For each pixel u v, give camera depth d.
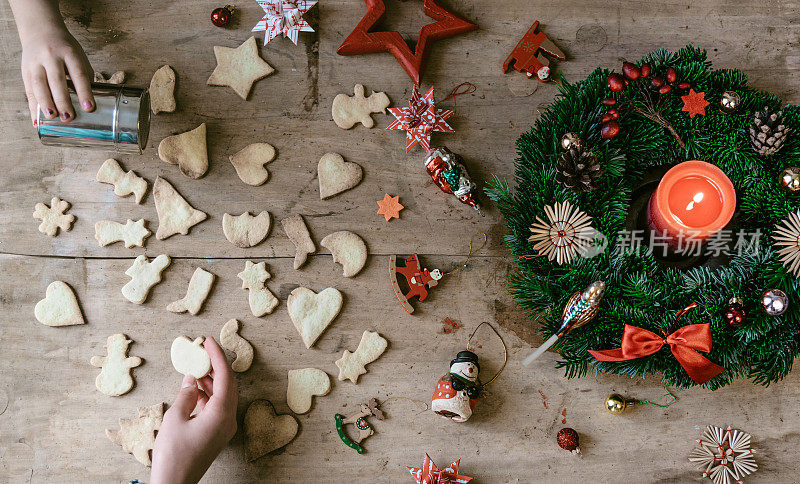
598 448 0.84
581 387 0.85
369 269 0.86
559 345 0.80
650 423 0.85
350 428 0.84
